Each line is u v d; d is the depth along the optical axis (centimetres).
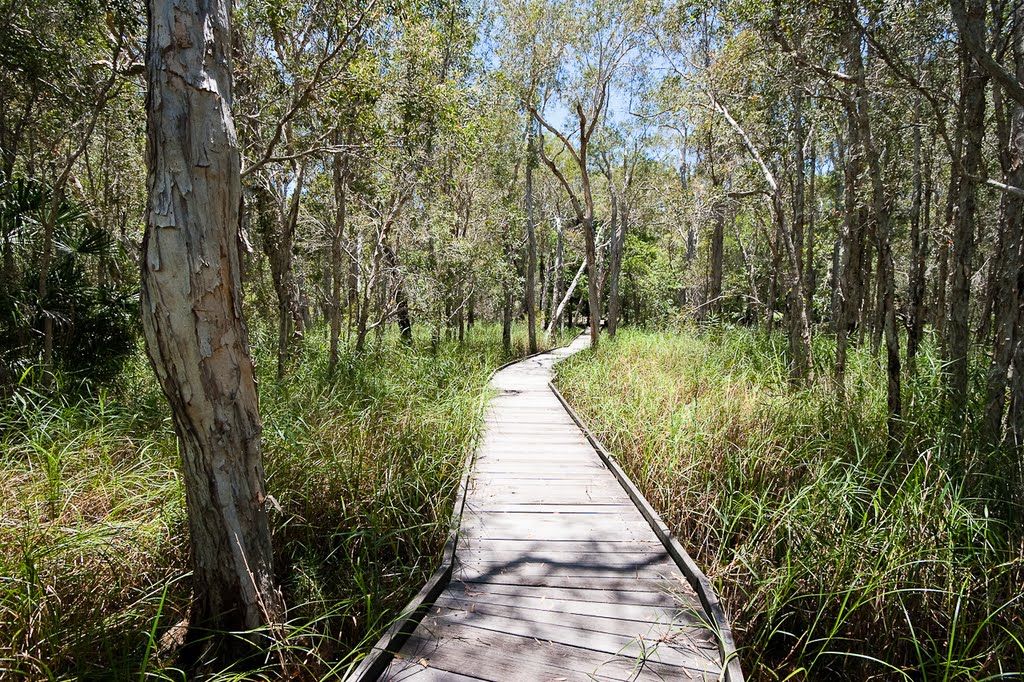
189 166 207
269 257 820
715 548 372
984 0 293
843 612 288
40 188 557
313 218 937
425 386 707
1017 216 375
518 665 231
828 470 379
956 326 444
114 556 289
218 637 242
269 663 245
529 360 1642
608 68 1251
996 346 393
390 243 1068
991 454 364
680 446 462
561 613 272
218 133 213
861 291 995
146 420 473
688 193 1241
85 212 611
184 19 204
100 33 554
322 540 368
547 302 3134
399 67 731
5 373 482
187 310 212
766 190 836
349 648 275
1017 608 280
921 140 738
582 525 382
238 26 574
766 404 562
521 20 1193
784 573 307
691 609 274
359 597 291
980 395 445
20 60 577
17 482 322
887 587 285
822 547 318
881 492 358
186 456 229
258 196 770
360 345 882
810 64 552
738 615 294
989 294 846
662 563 327
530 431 674
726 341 966
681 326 1377
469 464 481
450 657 237
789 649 288
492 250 1586
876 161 468
